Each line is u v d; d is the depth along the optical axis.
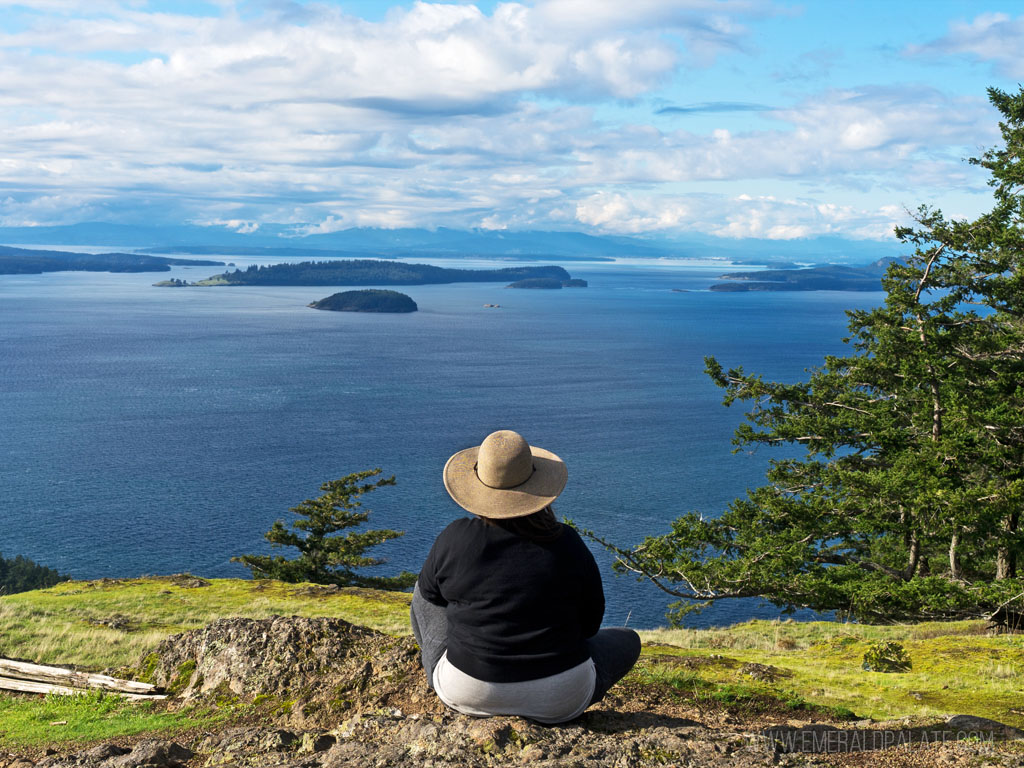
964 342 22.12
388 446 157.25
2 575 86.38
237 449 155.75
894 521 21.17
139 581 33.69
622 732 4.40
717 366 26.22
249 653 7.96
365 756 4.00
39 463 144.75
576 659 3.86
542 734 3.88
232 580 34.16
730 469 134.62
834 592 20.58
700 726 4.83
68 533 107.56
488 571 3.68
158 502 121.50
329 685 7.14
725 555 23.00
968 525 19.72
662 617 75.25
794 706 7.45
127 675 9.15
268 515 115.19
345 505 43.72
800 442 26.19
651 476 129.12
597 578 3.85
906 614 19.83
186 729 6.95
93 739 6.89
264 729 5.33
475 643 3.76
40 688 9.77
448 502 119.62
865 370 24.34
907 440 23.19
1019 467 19.84
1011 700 10.21
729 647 19.42
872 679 12.30
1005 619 19.66
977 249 21.53
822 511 22.33
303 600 28.94
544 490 3.65
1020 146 22.08
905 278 22.77
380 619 25.50
